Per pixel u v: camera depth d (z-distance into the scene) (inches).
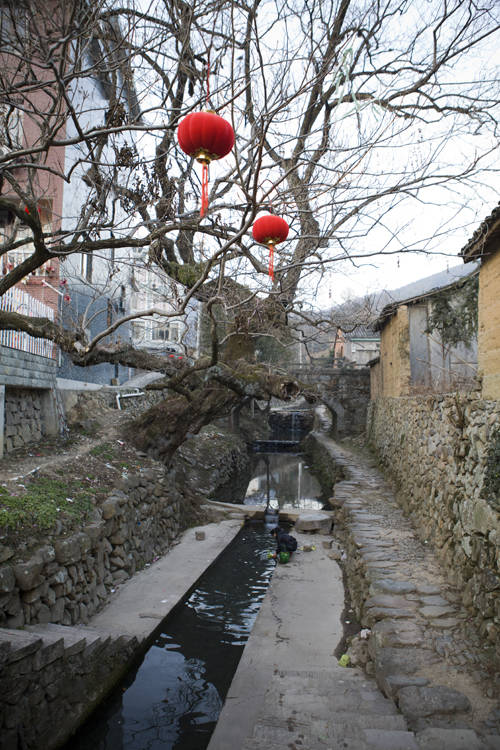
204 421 450.0
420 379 491.2
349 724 136.4
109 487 323.9
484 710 142.6
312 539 439.5
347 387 1037.2
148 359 339.9
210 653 246.2
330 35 166.9
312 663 219.1
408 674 163.0
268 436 1437.0
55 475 303.3
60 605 221.3
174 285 280.4
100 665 202.2
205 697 212.8
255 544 431.2
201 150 126.5
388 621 199.6
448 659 171.2
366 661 203.9
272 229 153.6
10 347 339.3
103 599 271.3
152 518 370.6
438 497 287.9
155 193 234.8
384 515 385.1
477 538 203.3
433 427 314.7
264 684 203.3
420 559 274.7
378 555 281.3
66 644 182.9
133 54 168.4
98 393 565.6
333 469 696.4
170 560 360.5
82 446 401.7
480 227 200.8
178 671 230.5
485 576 187.6
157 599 285.6
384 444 595.8
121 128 153.8
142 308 742.5
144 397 707.4
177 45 192.9
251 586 333.7
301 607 285.6
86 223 199.6
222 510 509.4
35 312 394.3
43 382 402.0
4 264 447.2
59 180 442.0
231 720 180.1
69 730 176.7
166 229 191.8
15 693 150.7
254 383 346.0
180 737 188.2
